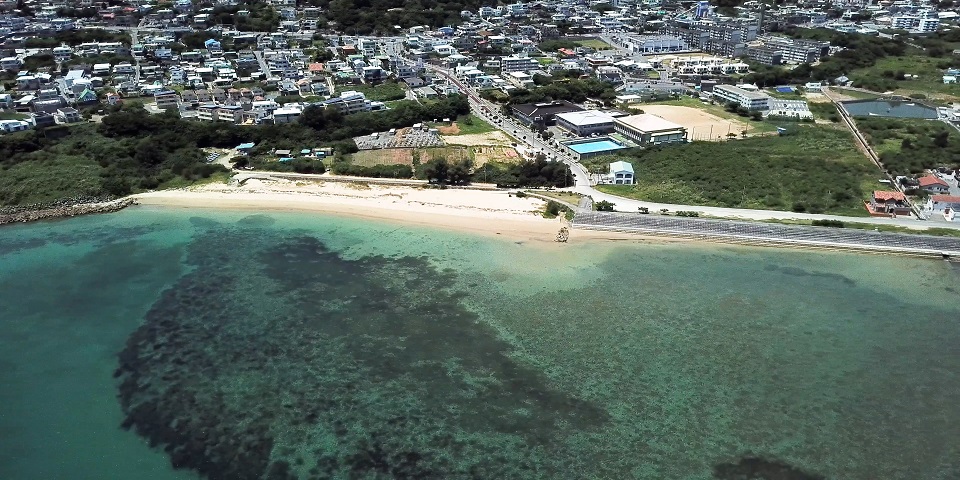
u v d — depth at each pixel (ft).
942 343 320.29
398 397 286.25
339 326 337.52
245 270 395.96
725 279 382.01
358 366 306.35
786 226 435.94
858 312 346.95
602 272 391.24
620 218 455.22
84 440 264.93
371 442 262.26
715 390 289.53
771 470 247.70
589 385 293.43
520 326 336.70
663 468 249.34
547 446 259.80
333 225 458.09
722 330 332.19
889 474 245.45
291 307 355.36
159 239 439.22
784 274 387.34
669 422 271.69
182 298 365.81
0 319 346.13
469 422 272.10
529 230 446.60
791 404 280.72
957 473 245.45
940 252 404.77
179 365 309.63
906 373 299.17
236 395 289.12
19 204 484.33
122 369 307.58
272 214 477.77
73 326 340.39
